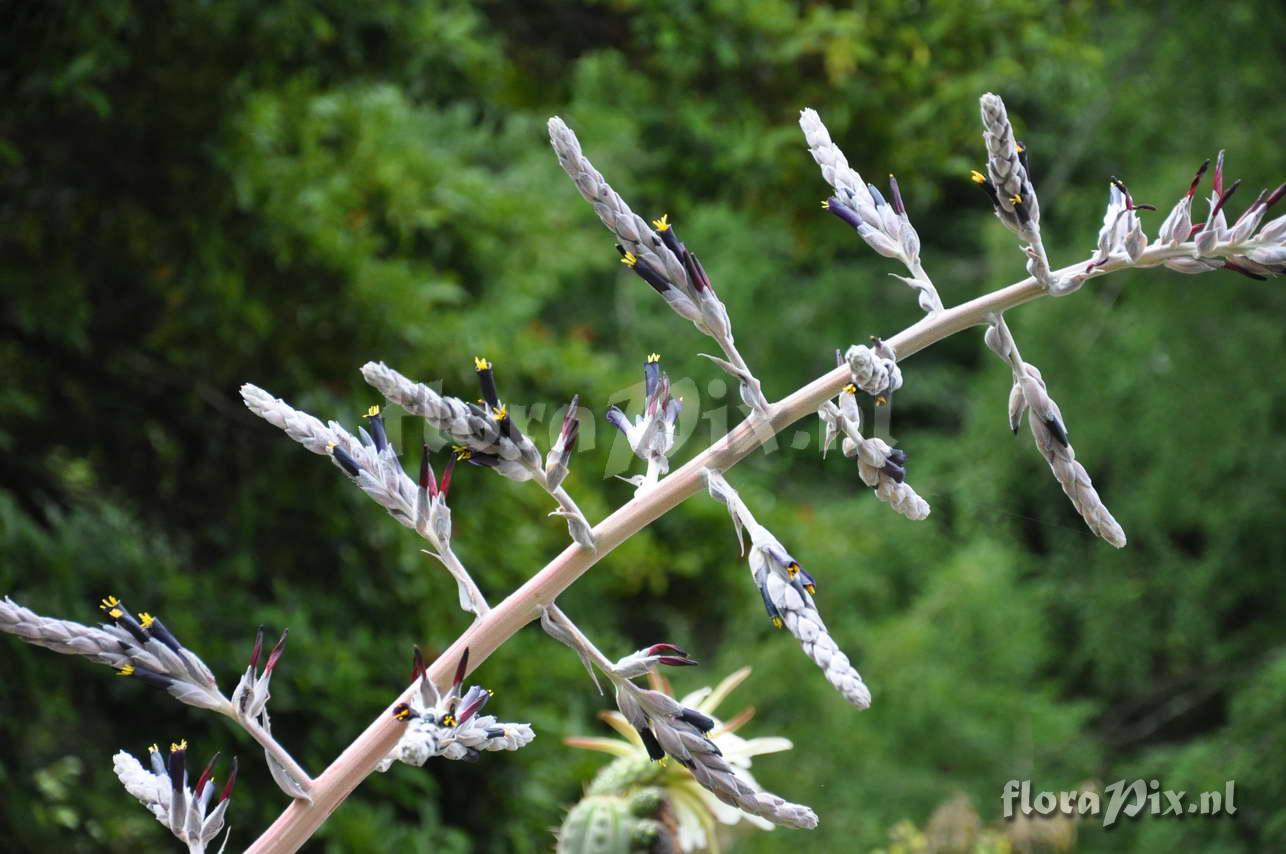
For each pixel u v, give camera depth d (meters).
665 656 1.43
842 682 1.29
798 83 7.78
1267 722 9.14
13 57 5.57
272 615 6.03
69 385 6.84
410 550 6.70
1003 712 10.91
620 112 8.56
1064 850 4.91
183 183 6.35
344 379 6.92
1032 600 11.83
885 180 8.14
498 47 7.66
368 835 5.62
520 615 1.45
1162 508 11.20
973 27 7.90
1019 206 1.53
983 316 1.54
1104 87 10.77
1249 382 10.94
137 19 5.73
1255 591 11.10
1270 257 1.49
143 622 1.44
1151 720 11.39
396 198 7.41
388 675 6.34
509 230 8.19
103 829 5.96
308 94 7.11
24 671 5.23
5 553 5.27
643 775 2.74
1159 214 10.95
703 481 1.47
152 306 6.73
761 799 1.40
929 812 10.17
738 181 7.87
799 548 10.87
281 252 6.52
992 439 12.33
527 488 7.61
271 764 1.43
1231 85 11.21
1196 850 8.64
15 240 6.12
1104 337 11.72
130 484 7.02
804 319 13.92
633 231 1.48
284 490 6.59
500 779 6.48
